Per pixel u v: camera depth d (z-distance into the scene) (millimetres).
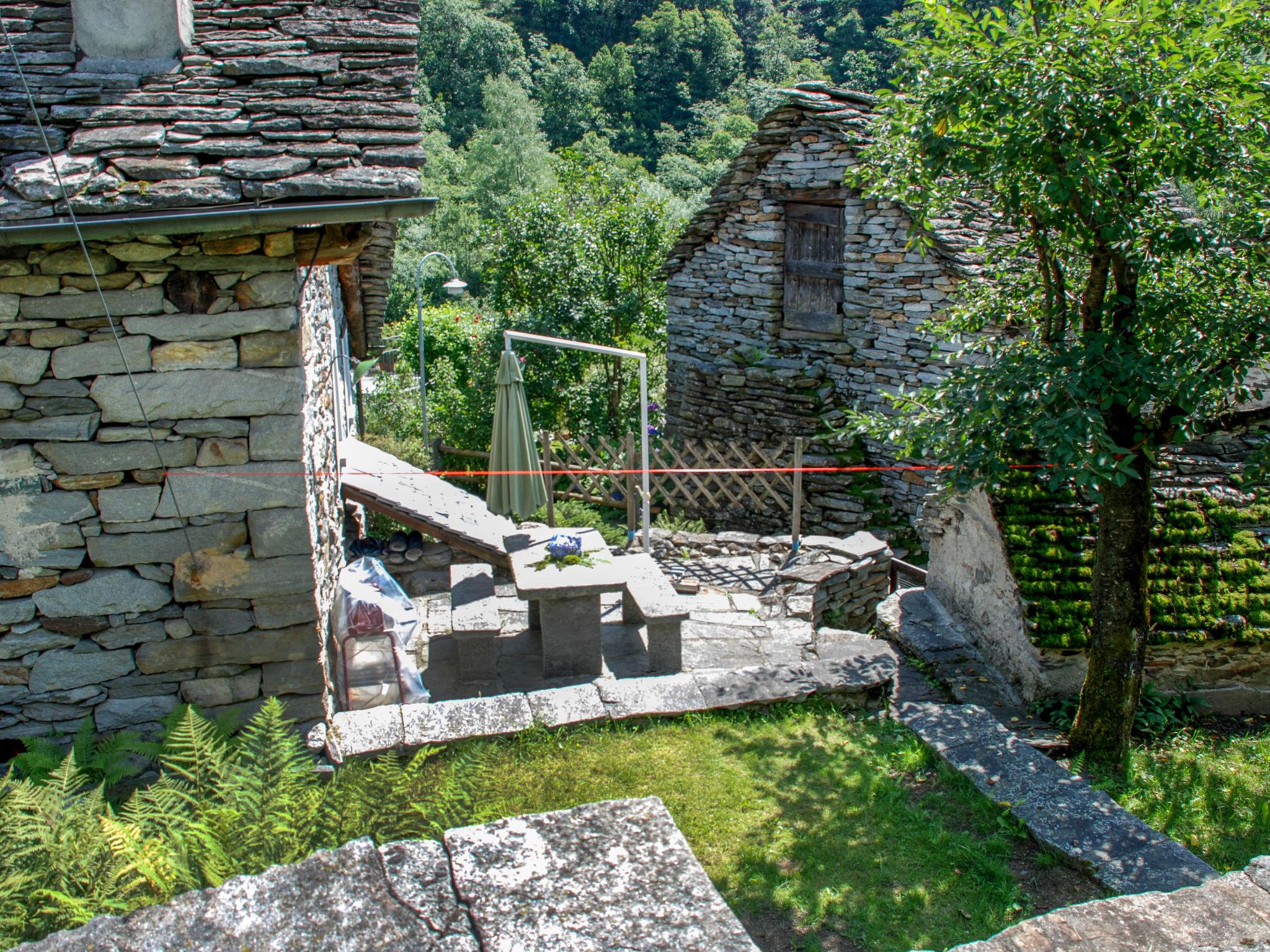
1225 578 7051
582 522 11430
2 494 4875
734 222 13695
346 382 11273
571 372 16344
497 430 8914
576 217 16859
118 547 5043
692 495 12195
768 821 5137
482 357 16859
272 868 2033
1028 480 7414
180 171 4527
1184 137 5191
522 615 8453
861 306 12500
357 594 6664
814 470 11641
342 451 9734
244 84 5105
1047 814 4965
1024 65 5160
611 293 16547
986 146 5469
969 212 9344
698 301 14406
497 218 17016
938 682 7418
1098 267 5777
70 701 5191
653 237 16797
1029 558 7043
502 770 5395
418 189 4645
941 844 4918
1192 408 5434
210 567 5148
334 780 4703
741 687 6320
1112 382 5375
